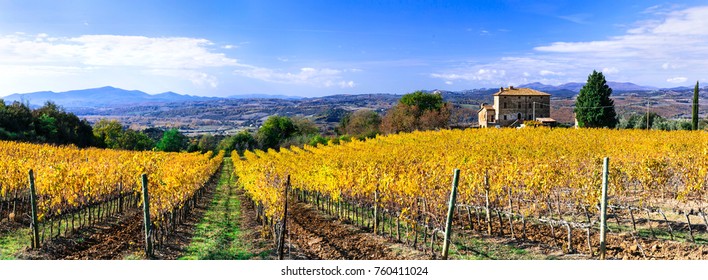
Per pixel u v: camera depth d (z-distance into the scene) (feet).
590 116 185.06
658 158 46.47
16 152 81.41
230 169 147.54
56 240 36.45
